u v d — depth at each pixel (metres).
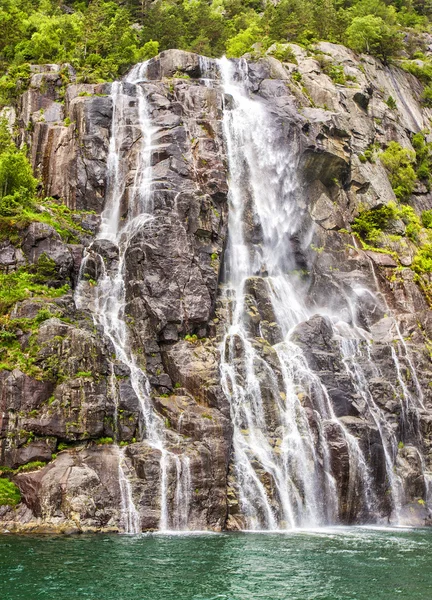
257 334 44.53
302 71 67.25
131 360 39.16
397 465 42.44
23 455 32.66
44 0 88.19
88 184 48.59
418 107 81.69
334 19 82.50
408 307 54.84
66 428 33.53
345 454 38.59
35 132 51.41
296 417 39.12
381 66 80.88
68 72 57.06
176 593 21.52
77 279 42.34
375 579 24.11
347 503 38.28
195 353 39.31
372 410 43.62
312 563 26.20
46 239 41.28
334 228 57.97
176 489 33.28
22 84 56.03
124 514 32.03
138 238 42.94
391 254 58.28
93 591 21.42
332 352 44.78
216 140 52.06
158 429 36.06
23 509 31.33
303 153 57.66
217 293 45.91
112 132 50.81
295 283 52.50
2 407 33.16
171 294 41.00
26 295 38.22
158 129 50.03
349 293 53.25
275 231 53.41
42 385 33.91
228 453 35.59
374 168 64.75
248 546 28.97
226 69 62.94
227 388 38.75
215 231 45.53
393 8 106.62
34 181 47.31
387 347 47.62
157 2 92.69
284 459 37.16
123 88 53.53
